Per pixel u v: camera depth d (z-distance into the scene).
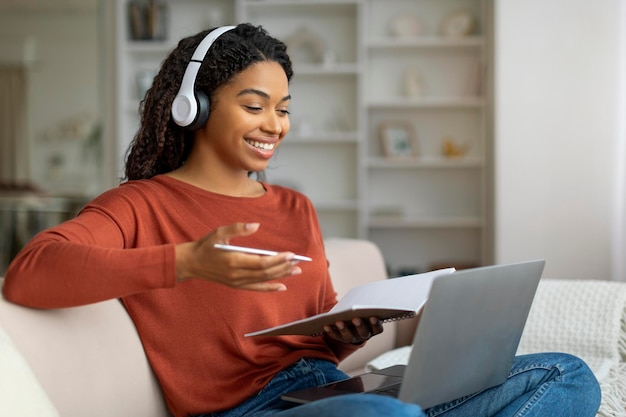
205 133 1.56
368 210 5.41
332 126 5.32
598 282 2.18
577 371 1.47
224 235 1.14
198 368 1.44
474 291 1.21
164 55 5.32
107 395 1.34
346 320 1.42
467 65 5.29
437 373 1.23
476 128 5.32
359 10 5.10
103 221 1.37
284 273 1.16
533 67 4.52
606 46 4.46
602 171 4.49
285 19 5.35
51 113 6.98
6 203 6.79
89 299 1.21
